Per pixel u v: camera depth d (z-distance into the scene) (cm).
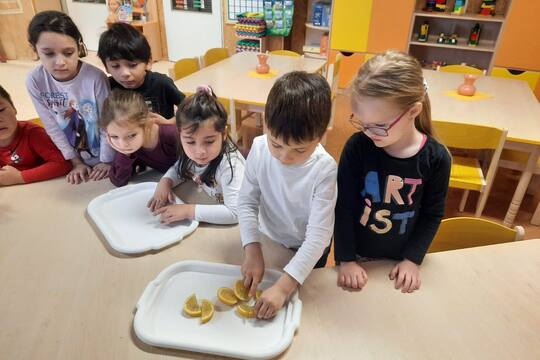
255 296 85
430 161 92
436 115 208
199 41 520
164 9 514
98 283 88
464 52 422
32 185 127
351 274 91
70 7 564
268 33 462
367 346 75
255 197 102
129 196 121
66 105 145
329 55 440
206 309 81
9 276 89
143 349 73
